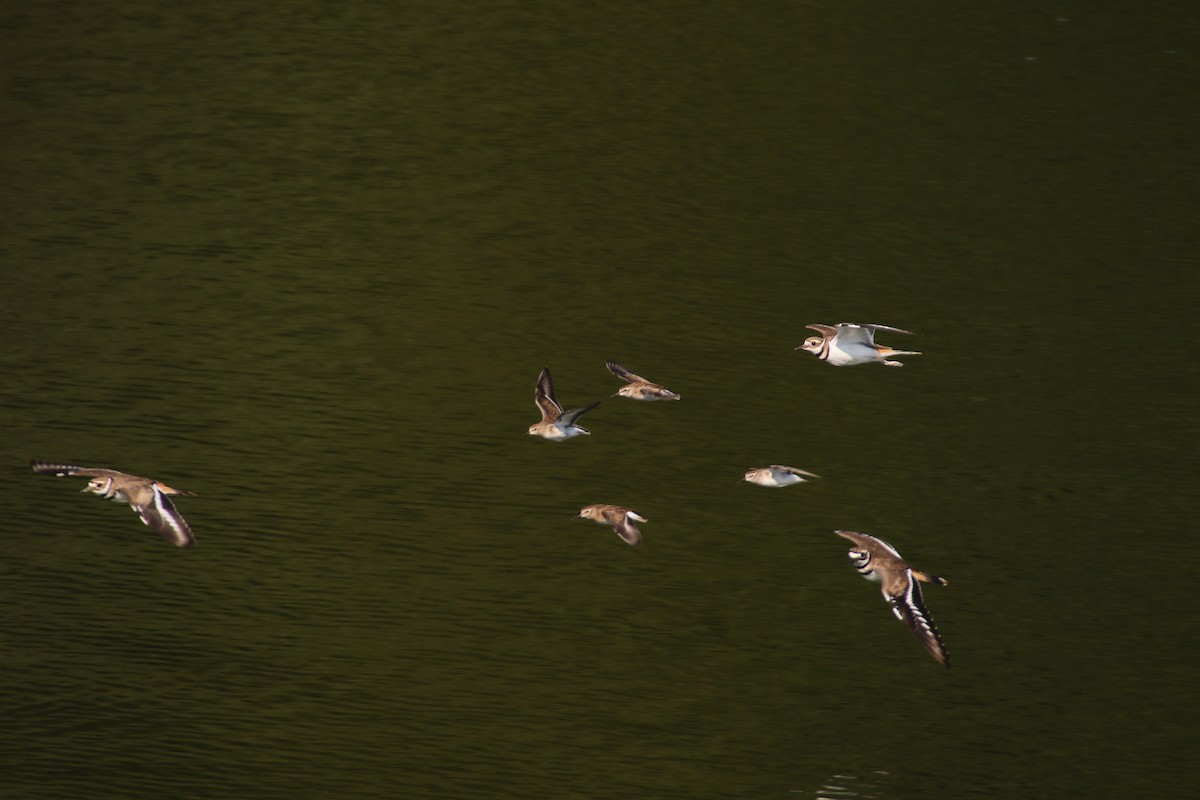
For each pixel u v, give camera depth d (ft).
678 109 195.11
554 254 161.58
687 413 135.44
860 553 80.12
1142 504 125.49
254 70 200.34
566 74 203.21
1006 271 162.61
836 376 142.72
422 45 209.97
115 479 82.12
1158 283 161.89
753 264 160.97
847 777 94.58
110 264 153.99
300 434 127.95
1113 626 110.63
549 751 95.09
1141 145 191.01
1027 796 94.17
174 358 138.31
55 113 185.37
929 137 190.90
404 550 114.11
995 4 230.68
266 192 171.53
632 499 122.62
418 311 149.69
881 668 104.99
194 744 93.66
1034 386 142.82
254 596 107.76
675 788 92.02
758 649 106.32
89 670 99.40
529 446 128.98
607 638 106.01
